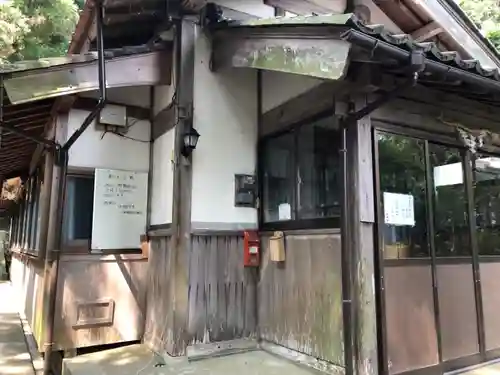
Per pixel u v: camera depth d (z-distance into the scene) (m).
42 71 3.42
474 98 3.62
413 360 3.22
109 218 4.46
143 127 4.76
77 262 4.27
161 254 4.26
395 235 3.29
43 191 4.65
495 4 12.79
